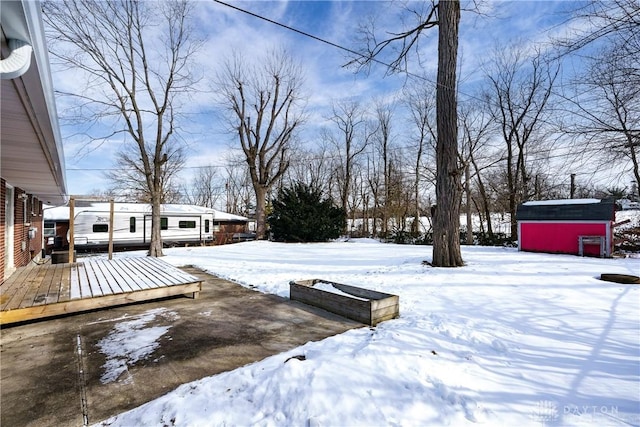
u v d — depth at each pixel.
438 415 2.05
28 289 4.80
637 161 5.80
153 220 11.78
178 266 9.16
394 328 3.63
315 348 3.12
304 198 20.02
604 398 2.23
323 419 1.99
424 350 2.97
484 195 18.19
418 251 12.53
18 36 1.68
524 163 16.88
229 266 8.94
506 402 2.19
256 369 2.67
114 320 4.19
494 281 5.92
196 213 21.83
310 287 4.91
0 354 3.12
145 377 2.64
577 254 9.52
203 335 3.61
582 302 4.45
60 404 2.26
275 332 3.69
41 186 8.12
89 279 5.54
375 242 19.45
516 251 10.95
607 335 3.30
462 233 17.20
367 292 4.66
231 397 2.27
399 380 2.45
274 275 7.29
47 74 2.28
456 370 2.61
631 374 2.54
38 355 3.10
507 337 3.30
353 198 29.78
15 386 2.51
